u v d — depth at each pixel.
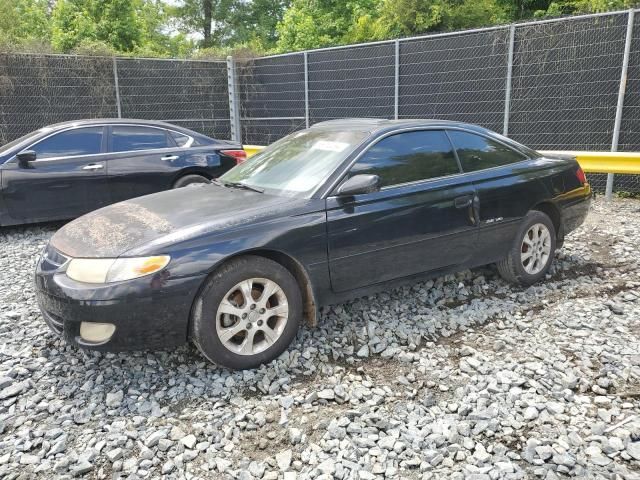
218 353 3.15
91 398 3.05
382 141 3.94
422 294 4.53
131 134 7.20
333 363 3.44
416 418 2.81
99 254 3.09
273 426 2.79
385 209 3.74
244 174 4.27
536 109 9.25
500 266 4.64
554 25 8.83
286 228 3.36
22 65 11.38
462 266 4.29
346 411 2.87
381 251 3.76
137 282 2.95
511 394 2.99
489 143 4.54
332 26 21.00
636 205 8.16
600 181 9.05
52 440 2.69
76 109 12.07
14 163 6.50
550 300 4.42
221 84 13.71
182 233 3.16
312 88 12.42
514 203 4.45
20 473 2.46
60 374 3.34
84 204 6.88
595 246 5.93
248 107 13.91
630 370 3.23
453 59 10.03
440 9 13.77
